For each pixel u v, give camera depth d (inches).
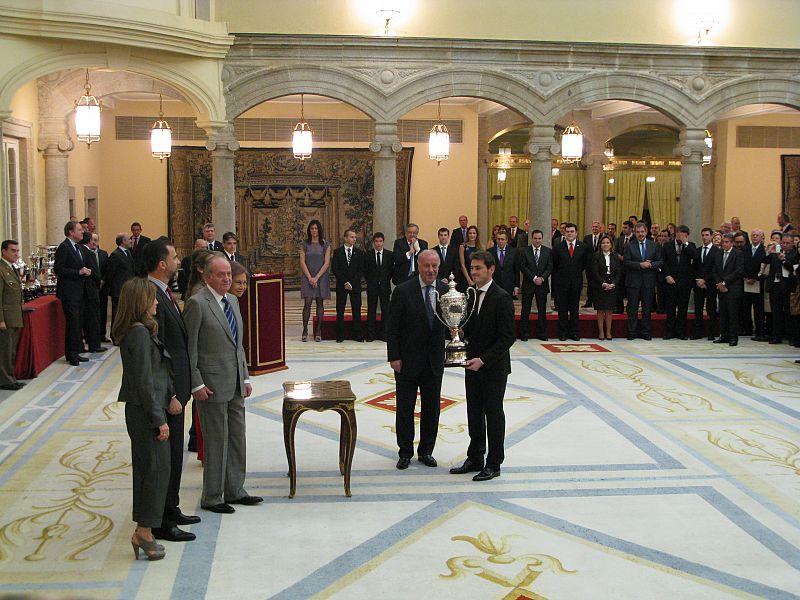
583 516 263.1
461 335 314.3
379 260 560.7
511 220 695.1
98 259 531.8
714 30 623.5
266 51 571.2
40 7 486.6
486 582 218.4
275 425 361.4
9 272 416.5
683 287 575.8
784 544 243.6
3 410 380.5
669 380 450.3
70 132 665.0
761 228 869.2
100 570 223.0
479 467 302.7
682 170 623.8
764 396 416.8
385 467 308.3
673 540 245.6
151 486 225.0
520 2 605.6
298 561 229.9
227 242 489.1
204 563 228.1
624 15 615.2
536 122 600.7
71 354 477.4
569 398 409.4
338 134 812.0
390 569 225.5
